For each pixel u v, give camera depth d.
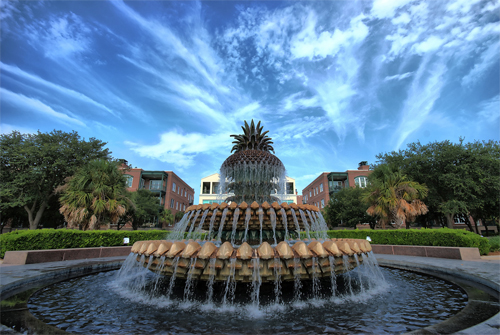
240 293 3.85
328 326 2.77
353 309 3.41
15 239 7.81
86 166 13.91
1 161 18.34
